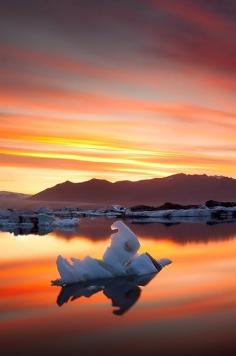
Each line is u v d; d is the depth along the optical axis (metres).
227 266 20.05
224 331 10.57
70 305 13.36
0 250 27.34
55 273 18.77
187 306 12.98
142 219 77.19
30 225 57.19
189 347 9.50
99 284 16.42
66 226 55.69
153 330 10.74
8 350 9.50
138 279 17.20
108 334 10.49
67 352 9.36
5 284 16.50
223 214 89.88
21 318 11.95
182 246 28.42
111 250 18.36
